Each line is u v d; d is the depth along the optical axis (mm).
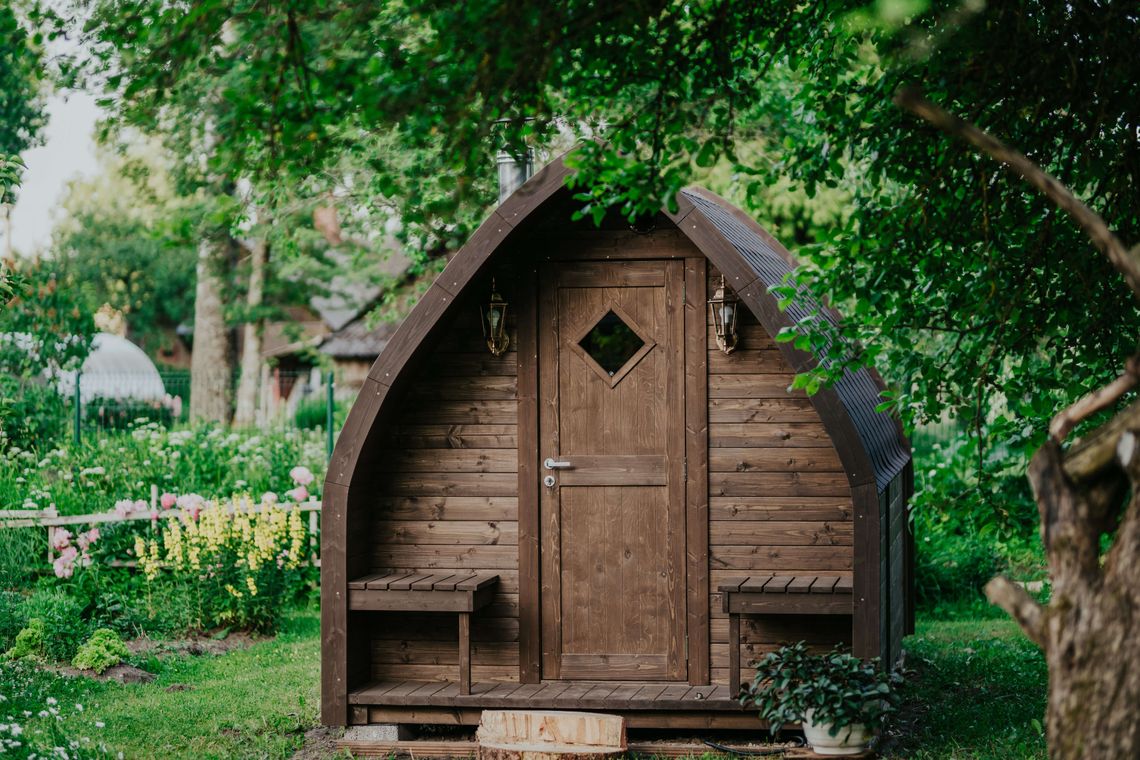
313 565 14125
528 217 7984
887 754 7684
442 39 5168
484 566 8656
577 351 8539
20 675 9797
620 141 6020
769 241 11133
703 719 7969
